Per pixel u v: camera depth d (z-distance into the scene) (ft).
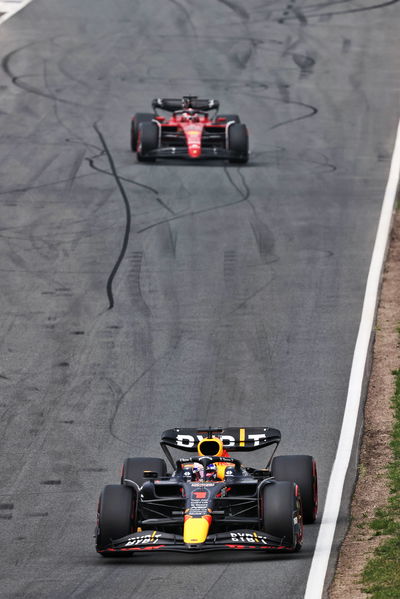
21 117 514.27
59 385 265.54
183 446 189.26
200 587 159.02
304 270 343.87
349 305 314.76
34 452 230.07
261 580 160.97
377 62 597.52
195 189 422.41
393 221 389.39
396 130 499.92
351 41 628.28
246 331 298.15
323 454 225.15
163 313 311.47
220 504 174.40
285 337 293.02
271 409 250.16
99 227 382.22
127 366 276.62
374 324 299.79
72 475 219.00
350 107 532.73
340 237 374.22
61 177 435.12
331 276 338.34
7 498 208.03
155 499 172.65
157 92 555.28
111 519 168.55
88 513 200.95
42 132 494.18
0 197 412.16
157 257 355.56
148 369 274.57
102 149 472.03
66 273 342.23
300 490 184.96
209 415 248.73
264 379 267.18
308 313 309.63
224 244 366.84
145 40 631.56
